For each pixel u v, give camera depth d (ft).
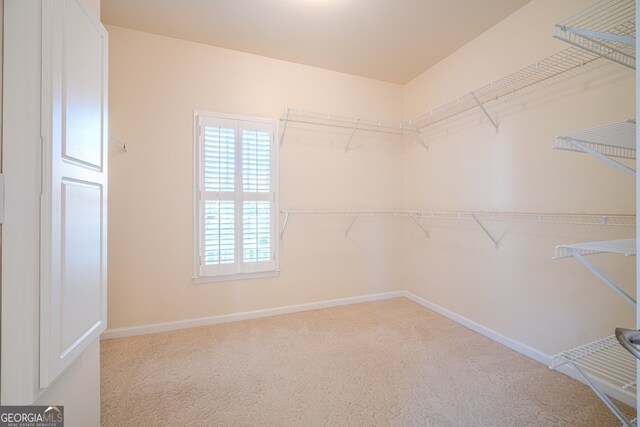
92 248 3.63
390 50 8.55
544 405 4.99
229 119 8.49
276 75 9.09
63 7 2.91
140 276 7.78
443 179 9.11
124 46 7.57
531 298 6.58
